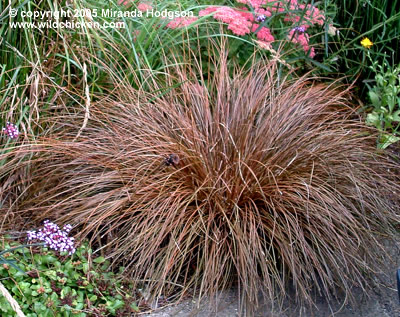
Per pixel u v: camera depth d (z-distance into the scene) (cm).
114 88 410
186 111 381
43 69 398
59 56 413
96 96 400
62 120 397
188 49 441
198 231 336
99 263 330
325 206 325
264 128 364
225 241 335
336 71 541
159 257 334
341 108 447
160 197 346
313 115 393
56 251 322
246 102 387
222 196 348
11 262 288
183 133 362
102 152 363
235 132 366
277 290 330
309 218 337
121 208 346
